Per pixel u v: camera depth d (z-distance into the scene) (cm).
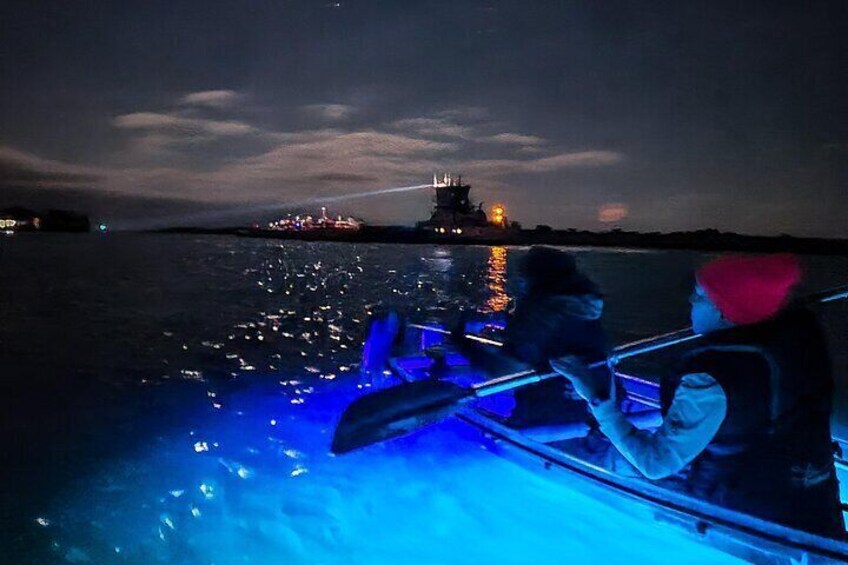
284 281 2972
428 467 605
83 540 493
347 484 578
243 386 941
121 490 579
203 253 5984
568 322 535
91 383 962
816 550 352
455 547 470
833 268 5497
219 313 1784
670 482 447
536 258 554
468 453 619
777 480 360
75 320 1614
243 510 538
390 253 7750
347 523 509
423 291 2764
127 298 2116
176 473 614
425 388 530
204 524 515
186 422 771
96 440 709
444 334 838
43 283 2588
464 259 6297
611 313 2162
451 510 521
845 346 1589
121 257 4772
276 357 1166
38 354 1179
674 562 428
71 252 5444
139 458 654
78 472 621
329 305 2061
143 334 1420
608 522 479
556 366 386
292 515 527
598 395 369
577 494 507
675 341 527
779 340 338
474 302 2352
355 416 523
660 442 349
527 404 576
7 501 557
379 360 837
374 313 866
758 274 332
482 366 662
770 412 347
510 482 561
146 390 921
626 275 4250
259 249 7769
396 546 475
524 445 558
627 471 480
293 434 725
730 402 338
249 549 477
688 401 341
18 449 679
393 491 561
